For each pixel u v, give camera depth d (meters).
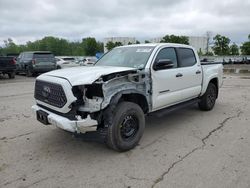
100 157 4.22
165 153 4.35
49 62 18.20
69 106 3.97
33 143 4.82
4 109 7.54
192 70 6.12
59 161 4.08
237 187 3.28
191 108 7.60
